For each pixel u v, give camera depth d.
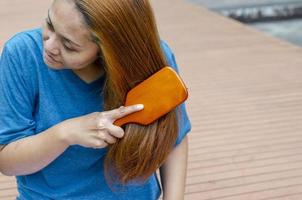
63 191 1.42
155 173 1.51
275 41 5.96
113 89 1.22
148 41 1.19
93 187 1.42
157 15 7.21
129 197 1.44
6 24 6.50
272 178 2.93
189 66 5.02
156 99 1.22
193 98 4.16
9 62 1.30
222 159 3.14
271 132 3.53
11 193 2.72
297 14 8.49
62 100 1.31
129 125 1.23
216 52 5.51
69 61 1.18
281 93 4.30
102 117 1.22
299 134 3.50
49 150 1.26
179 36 6.16
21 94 1.31
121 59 1.17
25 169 1.33
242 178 2.92
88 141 1.22
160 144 1.24
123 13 1.13
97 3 1.11
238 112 3.88
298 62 5.17
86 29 1.12
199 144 3.33
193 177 2.92
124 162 1.25
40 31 1.33
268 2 8.88
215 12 7.92
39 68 1.29
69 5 1.12
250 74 4.79
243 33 6.32
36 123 1.35
